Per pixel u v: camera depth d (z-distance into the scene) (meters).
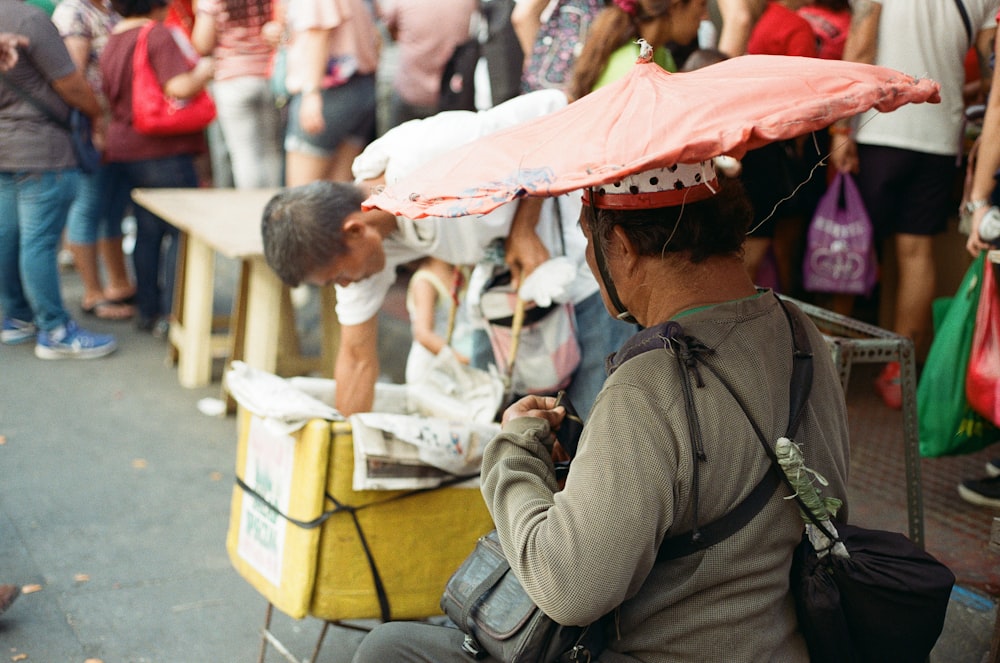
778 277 4.37
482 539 1.77
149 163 5.34
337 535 2.34
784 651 1.55
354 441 2.29
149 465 4.03
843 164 4.15
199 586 3.17
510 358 2.66
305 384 2.77
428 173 1.52
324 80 5.25
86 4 5.28
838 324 2.91
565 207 2.74
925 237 4.19
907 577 1.54
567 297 2.65
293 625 2.98
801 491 1.49
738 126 1.28
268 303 4.29
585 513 1.42
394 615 2.43
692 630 1.52
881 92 1.36
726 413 1.49
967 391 3.12
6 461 4.02
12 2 4.59
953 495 3.64
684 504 1.47
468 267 2.89
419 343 3.56
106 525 3.53
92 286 5.96
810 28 4.13
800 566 1.56
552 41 3.97
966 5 3.77
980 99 4.09
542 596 1.45
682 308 1.58
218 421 4.51
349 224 2.46
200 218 4.64
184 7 6.33
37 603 3.03
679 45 3.76
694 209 1.55
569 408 1.84
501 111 2.62
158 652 2.82
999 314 3.05
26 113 4.80
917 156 4.05
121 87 5.21
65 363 5.18
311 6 5.05
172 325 5.15
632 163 1.28
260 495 2.50
